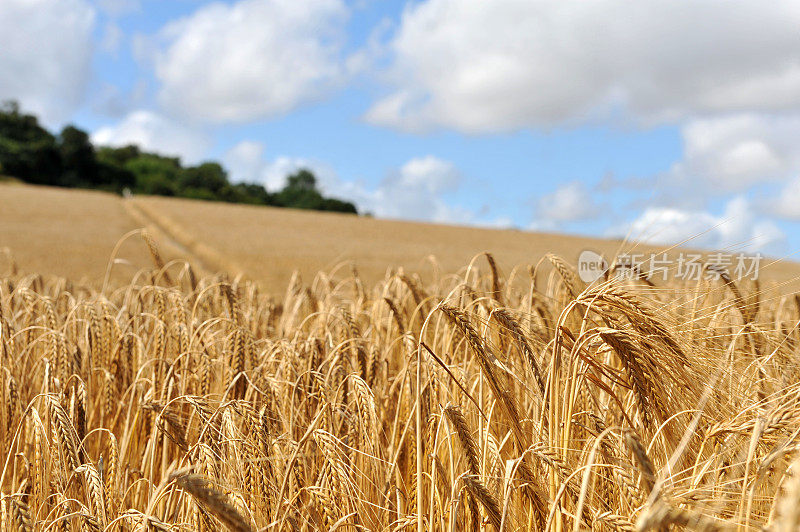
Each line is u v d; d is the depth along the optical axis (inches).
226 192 5738.2
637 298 69.3
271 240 1427.2
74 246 1073.5
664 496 54.6
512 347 102.9
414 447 100.9
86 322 136.5
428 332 144.8
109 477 93.4
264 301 230.2
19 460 106.9
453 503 74.7
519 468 68.9
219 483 72.1
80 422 105.8
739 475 64.6
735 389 76.9
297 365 116.2
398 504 86.0
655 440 71.7
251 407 88.3
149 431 118.2
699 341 80.9
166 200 2623.0
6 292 191.3
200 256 1090.7
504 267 343.3
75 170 5187.0
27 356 127.8
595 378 74.1
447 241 1872.5
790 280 97.0
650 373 65.9
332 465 77.9
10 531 71.1
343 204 6515.8
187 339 134.9
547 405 79.4
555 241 2073.1
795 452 59.5
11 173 4692.4
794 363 93.3
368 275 836.0
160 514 95.7
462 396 98.3
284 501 80.1
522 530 77.4
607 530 66.3
